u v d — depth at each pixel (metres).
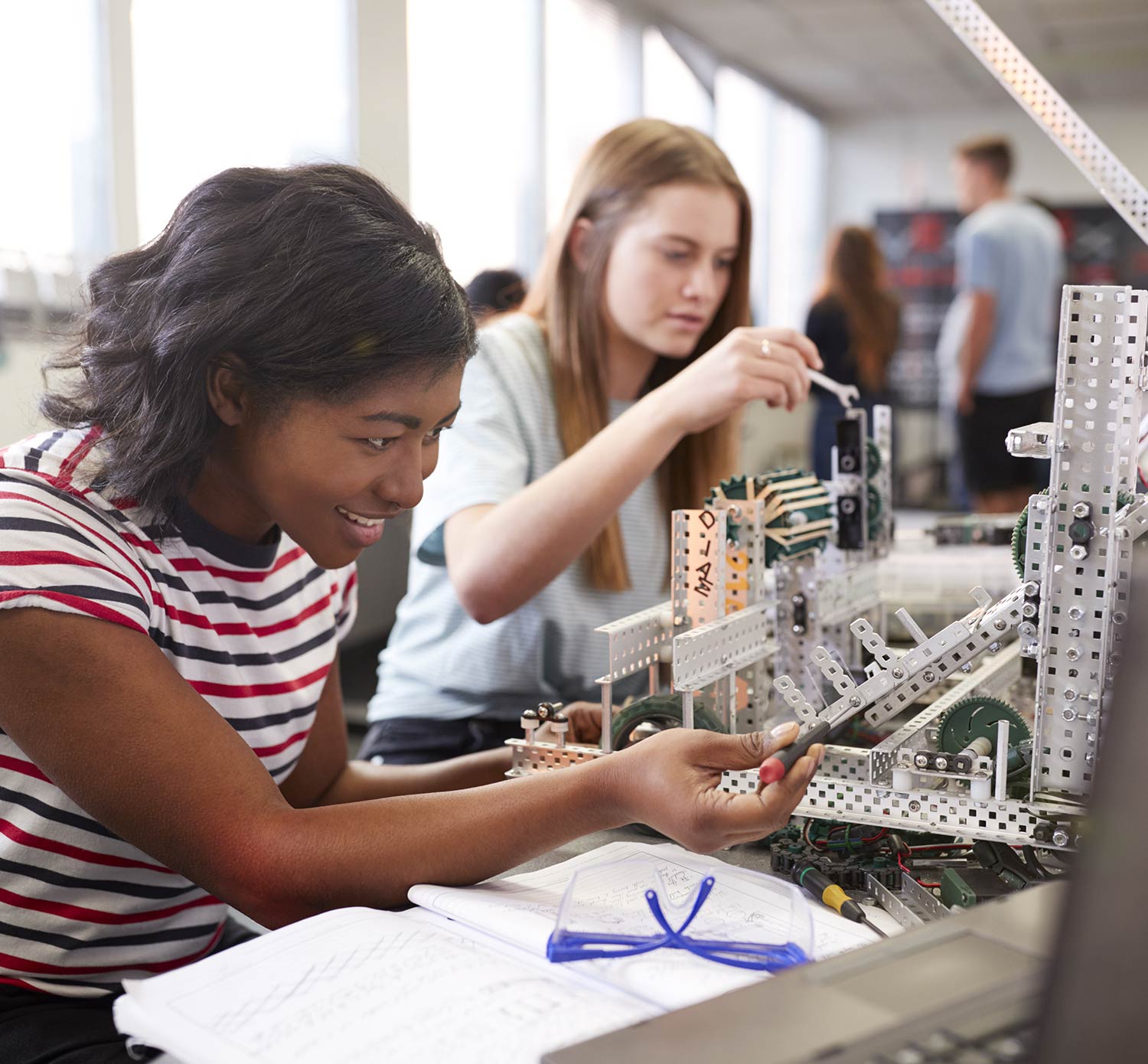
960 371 6.19
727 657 0.86
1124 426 0.67
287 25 3.46
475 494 1.34
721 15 5.97
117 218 2.89
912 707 1.04
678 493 1.47
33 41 2.69
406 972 0.58
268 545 0.93
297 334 0.72
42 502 0.77
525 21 4.86
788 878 0.76
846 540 1.05
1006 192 6.28
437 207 4.25
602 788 0.70
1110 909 0.34
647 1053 0.44
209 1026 0.54
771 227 7.78
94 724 0.71
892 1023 0.45
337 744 1.08
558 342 1.48
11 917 0.83
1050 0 5.75
